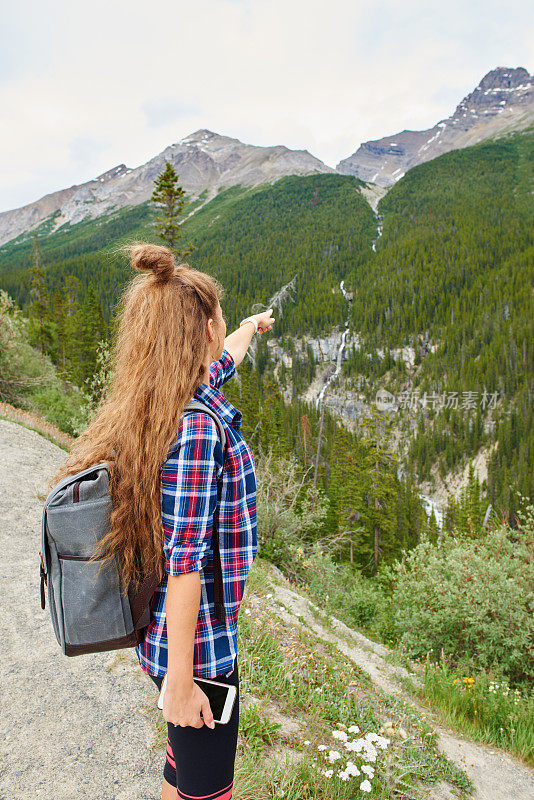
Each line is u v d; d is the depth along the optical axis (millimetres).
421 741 4164
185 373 1228
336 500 42156
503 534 10102
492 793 3982
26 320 19250
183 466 1161
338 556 35781
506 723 5660
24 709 3375
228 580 1276
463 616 8812
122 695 3580
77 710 3389
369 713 4090
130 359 1265
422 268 188750
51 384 18891
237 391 60438
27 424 13156
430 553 10898
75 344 52469
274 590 7648
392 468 42094
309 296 184250
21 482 8656
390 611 11234
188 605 1142
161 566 1225
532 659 8344
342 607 11336
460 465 109688
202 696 1189
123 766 2895
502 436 105000
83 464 1232
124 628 1220
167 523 1156
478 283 177375
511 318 151875
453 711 5668
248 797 2576
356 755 3141
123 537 1179
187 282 1324
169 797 1493
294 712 3764
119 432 1202
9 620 4594
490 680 7293
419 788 3455
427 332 162625
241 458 1319
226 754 1317
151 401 1183
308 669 4594
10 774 2797
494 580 9031
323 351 162875
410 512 60000
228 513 1283
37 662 3963
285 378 148875
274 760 2857
